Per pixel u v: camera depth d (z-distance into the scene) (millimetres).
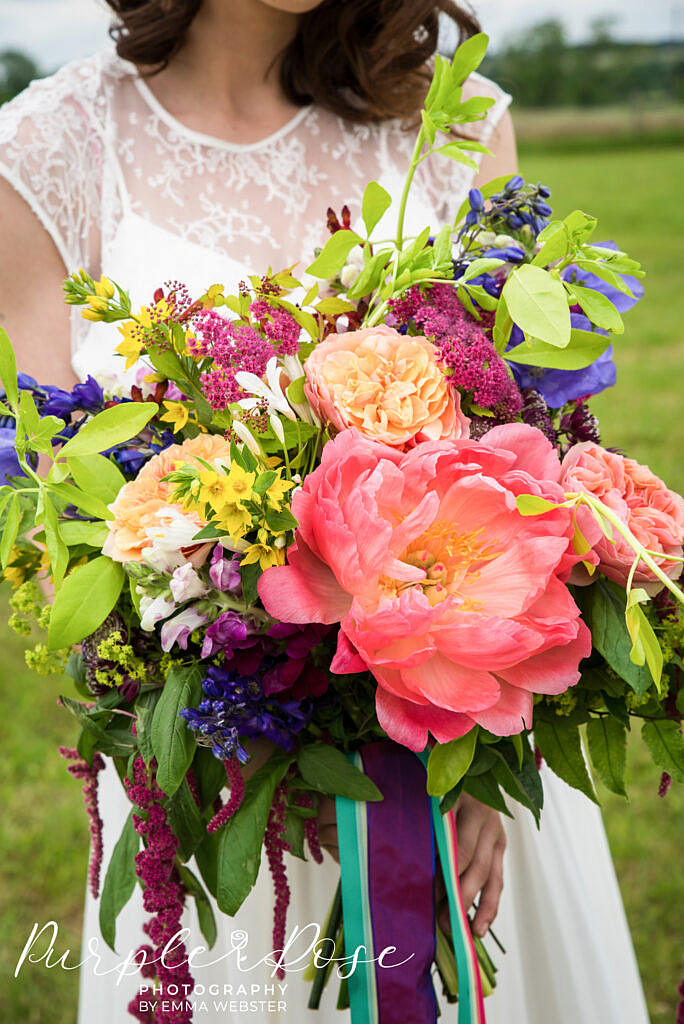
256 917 1104
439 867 915
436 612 658
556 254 796
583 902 1255
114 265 1165
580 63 14305
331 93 1281
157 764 805
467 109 865
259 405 738
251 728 766
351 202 1269
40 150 1146
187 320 788
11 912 2201
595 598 782
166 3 1155
